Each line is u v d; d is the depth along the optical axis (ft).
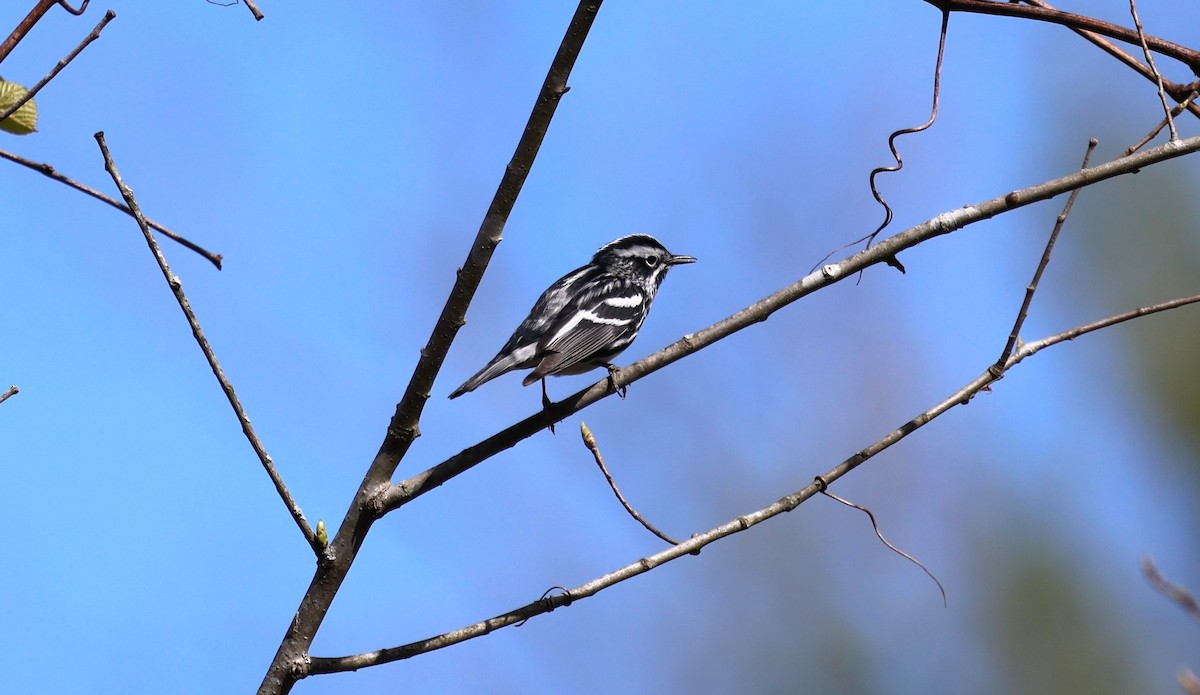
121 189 25.94
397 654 27.84
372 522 28.55
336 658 27.53
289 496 27.45
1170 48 31.83
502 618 28.68
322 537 27.66
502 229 27.40
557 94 26.63
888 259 30.94
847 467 31.37
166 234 26.48
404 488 28.94
